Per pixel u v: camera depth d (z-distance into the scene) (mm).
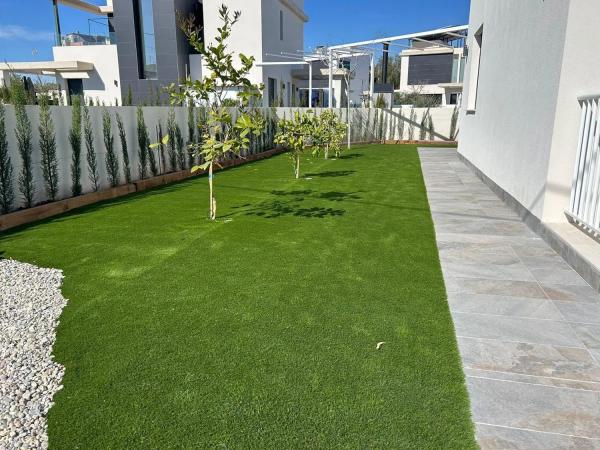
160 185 8797
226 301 3350
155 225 5586
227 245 4727
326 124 12945
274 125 15094
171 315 3133
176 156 9758
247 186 8516
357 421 2076
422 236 5074
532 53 5586
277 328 2936
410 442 1948
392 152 15398
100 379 2416
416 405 2189
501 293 3510
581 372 2471
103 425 2072
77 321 3066
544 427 2049
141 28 20203
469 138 11078
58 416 2137
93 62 21094
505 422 2080
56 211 6359
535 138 5332
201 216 6062
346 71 23594
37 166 6348
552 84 4789
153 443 1957
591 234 4371
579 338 2834
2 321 3076
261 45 19922
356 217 5984
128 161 8227
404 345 2732
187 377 2416
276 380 2381
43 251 4590
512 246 4711
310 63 19141
